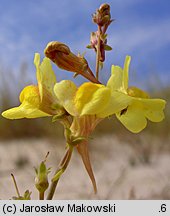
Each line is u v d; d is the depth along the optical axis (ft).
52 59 0.22
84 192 0.50
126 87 0.23
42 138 0.94
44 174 0.21
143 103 0.22
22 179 0.58
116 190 0.50
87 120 0.21
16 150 0.82
